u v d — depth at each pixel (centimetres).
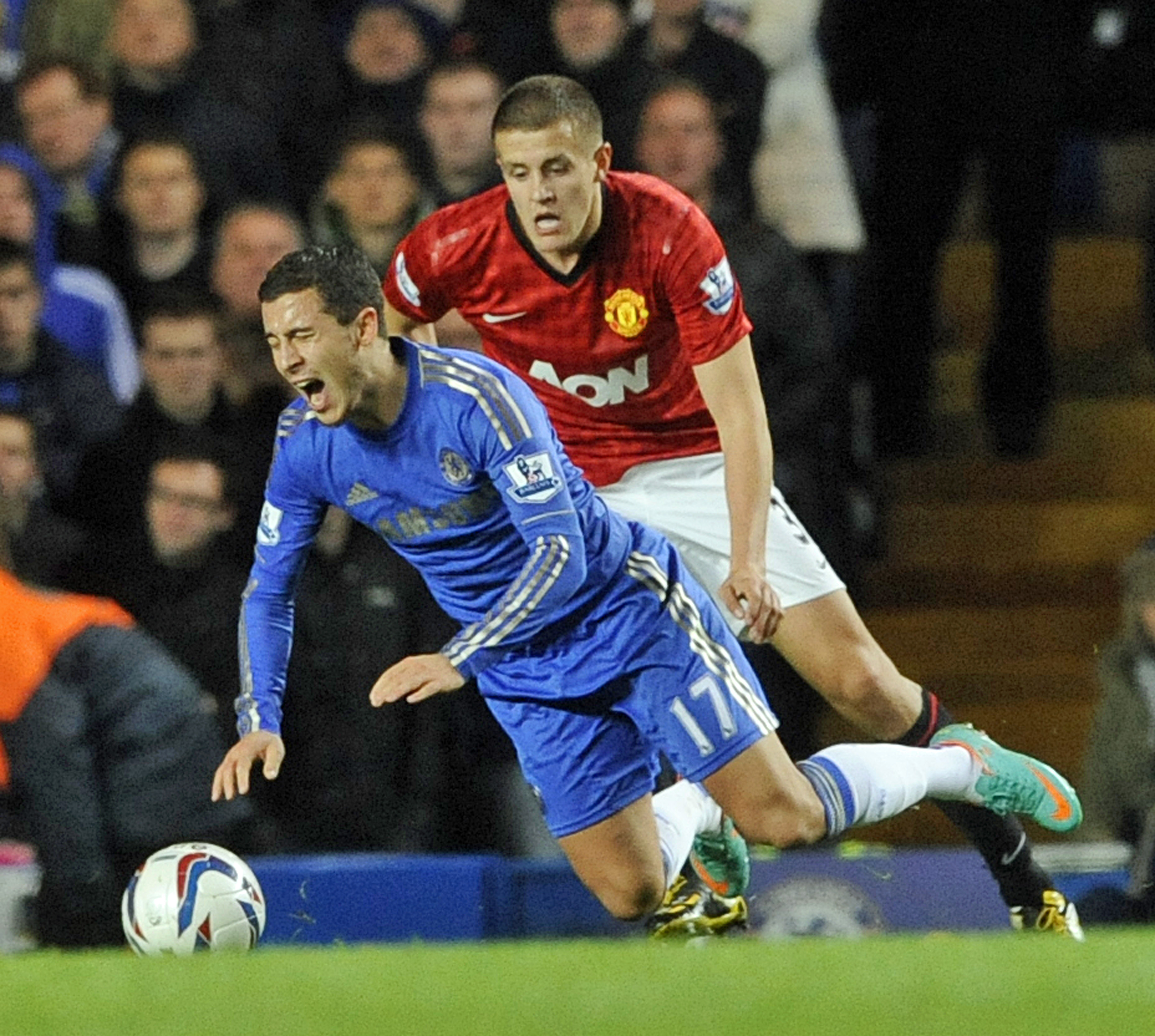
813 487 2786
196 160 2872
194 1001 1212
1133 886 2361
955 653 3269
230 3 3012
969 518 3400
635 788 1831
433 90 2872
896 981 1229
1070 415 3553
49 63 2883
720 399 1828
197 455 2573
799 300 2781
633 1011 1148
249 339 2717
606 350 1866
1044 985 1205
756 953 1381
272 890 2295
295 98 3009
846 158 3353
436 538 1761
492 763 2558
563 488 1702
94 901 2222
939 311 3778
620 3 3023
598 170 1773
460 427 1694
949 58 3219
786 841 1802
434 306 1880
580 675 1794
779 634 1939
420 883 2314
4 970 1373
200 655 2552
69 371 2780
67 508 2688
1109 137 4066
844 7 3250
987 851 1969
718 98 2941
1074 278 3884
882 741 1970
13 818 2258
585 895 2323
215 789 1692
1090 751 2570
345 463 1727
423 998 1198
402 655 2508
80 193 2905
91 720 2234
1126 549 3397
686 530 1948
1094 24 3397
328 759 2497
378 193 2791
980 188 4009
